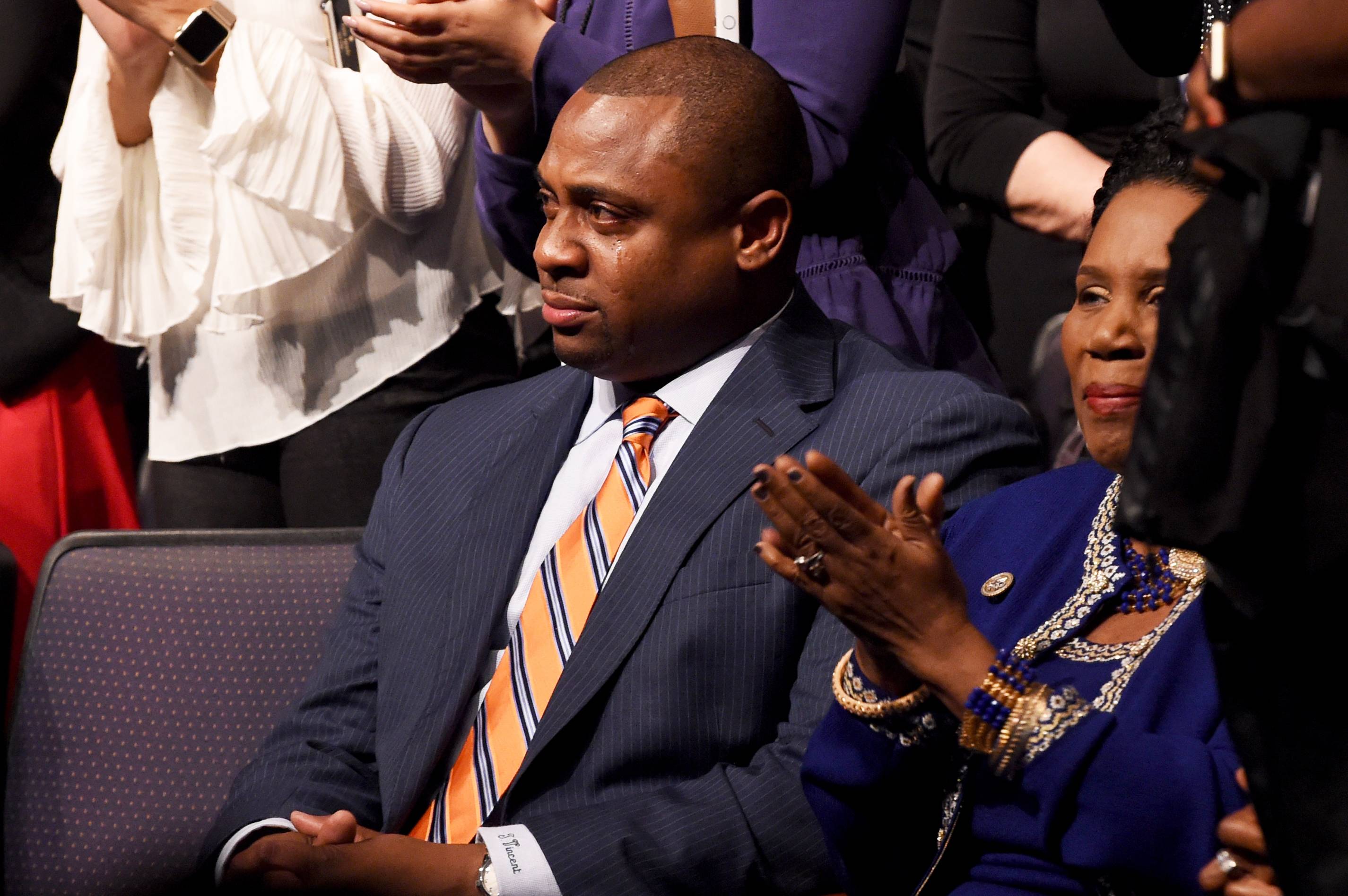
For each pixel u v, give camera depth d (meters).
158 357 10.74
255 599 8.39
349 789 7.45
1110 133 10.00
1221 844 4.73
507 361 11.15
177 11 9.95
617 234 7.00
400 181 10.31
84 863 7.94
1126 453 5.37
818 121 8.23
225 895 6.86
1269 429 3.98
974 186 9.93
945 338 9.13
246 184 9.94
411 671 7.28
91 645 8.21
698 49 7.22
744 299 7.27
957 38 10.27
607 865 6.23
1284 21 3.95
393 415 10.61
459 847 6.46
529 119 8.62
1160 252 5.27
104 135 10.51
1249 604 4.18
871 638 5.16
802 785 5.91
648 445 7.27
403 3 8.10
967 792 5.43
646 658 6.69
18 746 8.05
